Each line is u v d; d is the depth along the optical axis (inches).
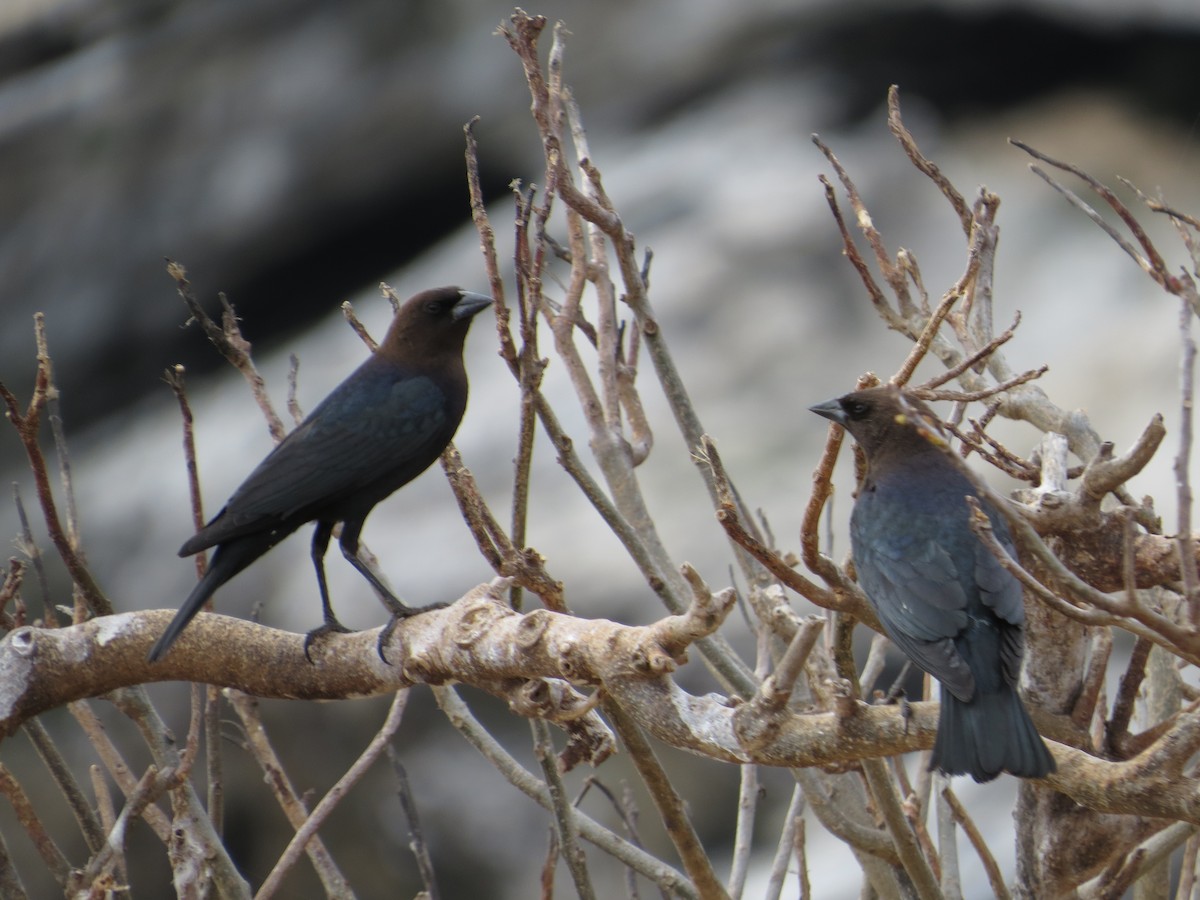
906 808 233.3
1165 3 827.4
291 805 242.7
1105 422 639.8
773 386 695.1
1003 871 458.9
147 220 961.5
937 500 237.5
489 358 739.4
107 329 961.5
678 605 229.6
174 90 975.0
